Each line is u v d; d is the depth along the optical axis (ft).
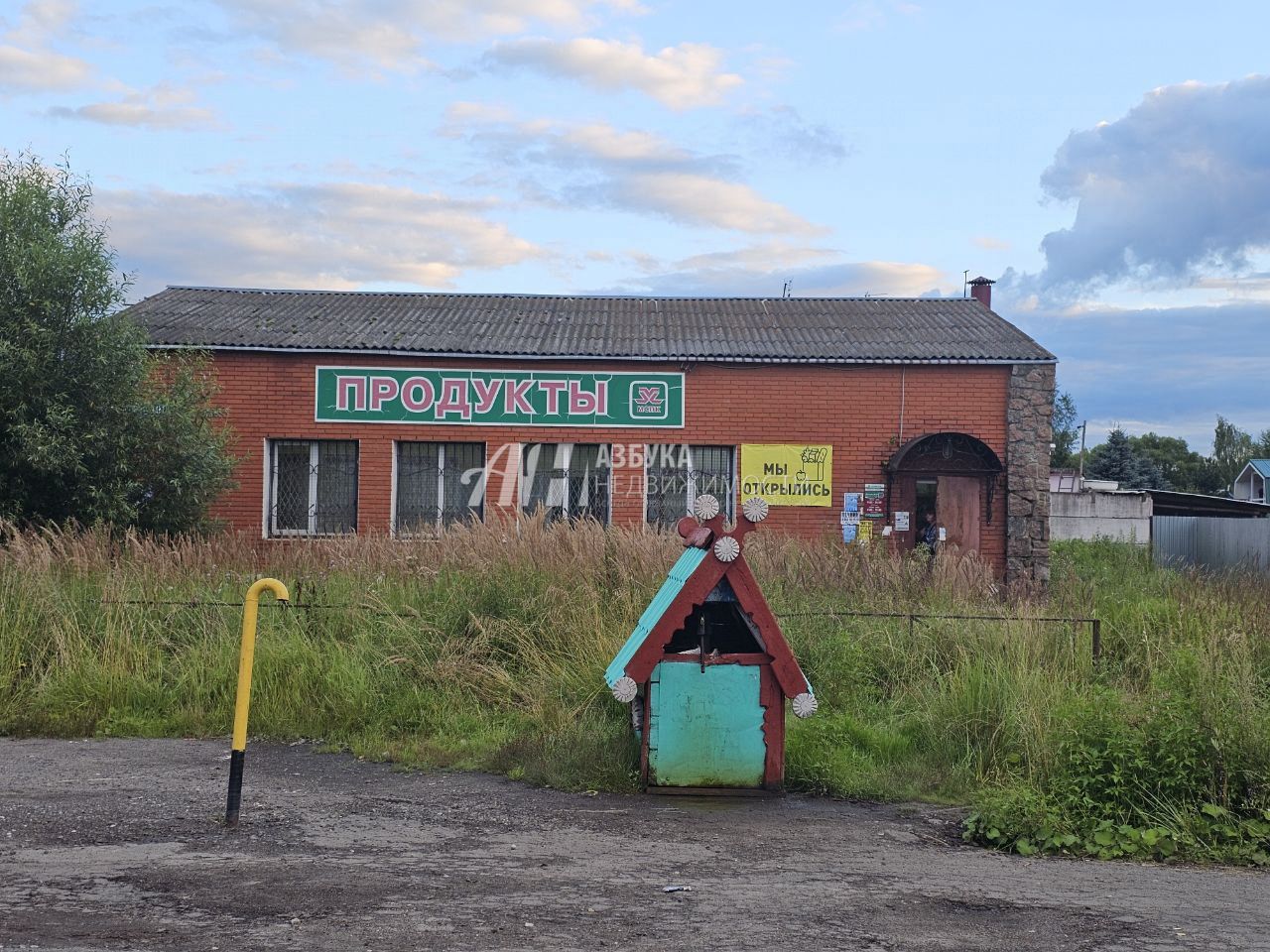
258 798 23.30
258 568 44.27
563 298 76.13
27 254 49.16
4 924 15.34
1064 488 117.70
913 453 63.98
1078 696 27.96
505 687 31.22
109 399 50.52
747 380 64.49
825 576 44.83
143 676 31.55
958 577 45.27
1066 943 15.90
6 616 33.53
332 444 64.64
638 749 26.30
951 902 17.72
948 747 27.66
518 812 22.81
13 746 28.30
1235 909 17.85
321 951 14.61
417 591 36.73
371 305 71.92
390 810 22.70
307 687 30.94
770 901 17.37
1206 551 83.30
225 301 70.54
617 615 34.58
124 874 17.84
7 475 49.47
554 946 15.01
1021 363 64.03
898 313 72.90
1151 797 22.91
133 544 41.11
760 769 24.75
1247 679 25.93
